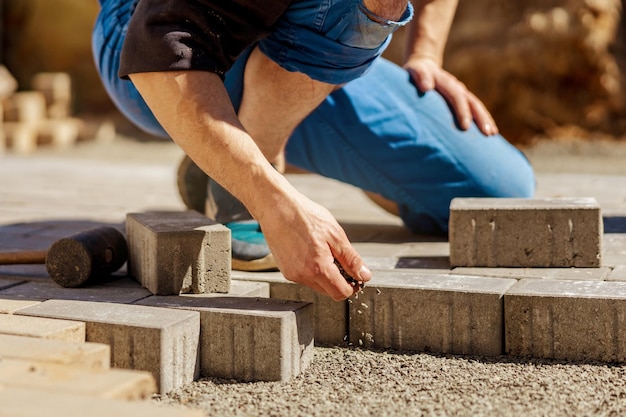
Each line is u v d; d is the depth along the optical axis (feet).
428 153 8.13
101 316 6.50
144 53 6.48
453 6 8.51
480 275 7.24
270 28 6.75
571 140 19.20
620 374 6.46
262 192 6.33
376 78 8.16
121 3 7.74
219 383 6.46
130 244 7.31
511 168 8.30
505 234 7.37
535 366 6.59
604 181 11.51
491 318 6.75
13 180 12.80
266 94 7.20
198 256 6.88
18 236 8.61
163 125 6.55
